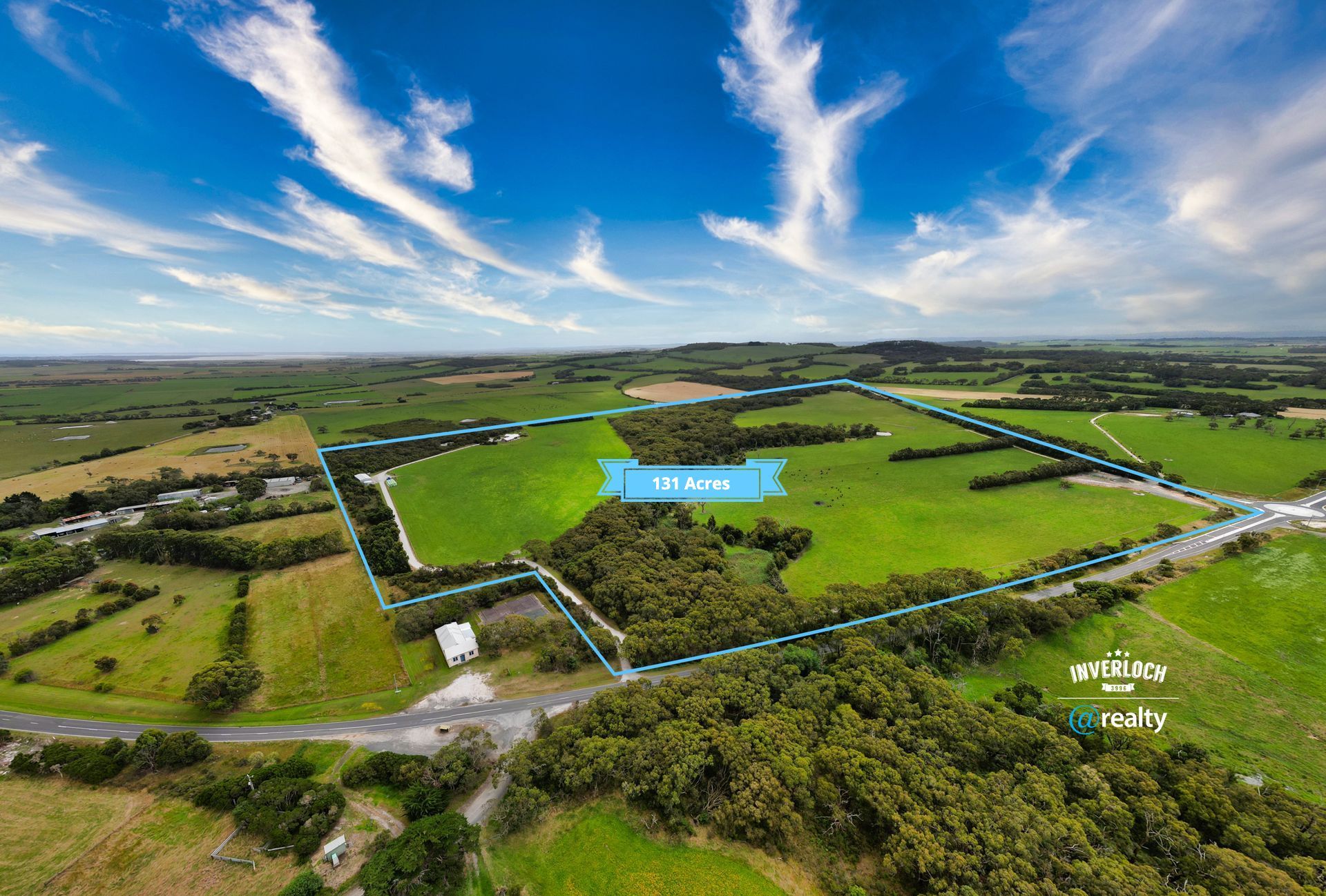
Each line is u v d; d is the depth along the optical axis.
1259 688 59.72
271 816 45.41
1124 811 41.88
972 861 38.41
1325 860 38.19
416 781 50.03
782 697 56.44
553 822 46.81
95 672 67.06
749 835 43.91
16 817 46.62
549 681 65.94
